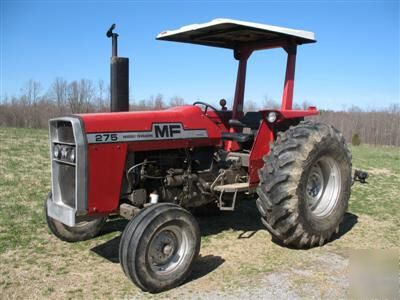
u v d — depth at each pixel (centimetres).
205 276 413
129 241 368
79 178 384
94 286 389
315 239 482
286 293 376
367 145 2250
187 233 397
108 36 486
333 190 520
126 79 484
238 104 594
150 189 452
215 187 482
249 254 470
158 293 379
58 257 455
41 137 1698
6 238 506
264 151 504
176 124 457
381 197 753
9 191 728
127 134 414
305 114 516
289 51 522
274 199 451
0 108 2661
